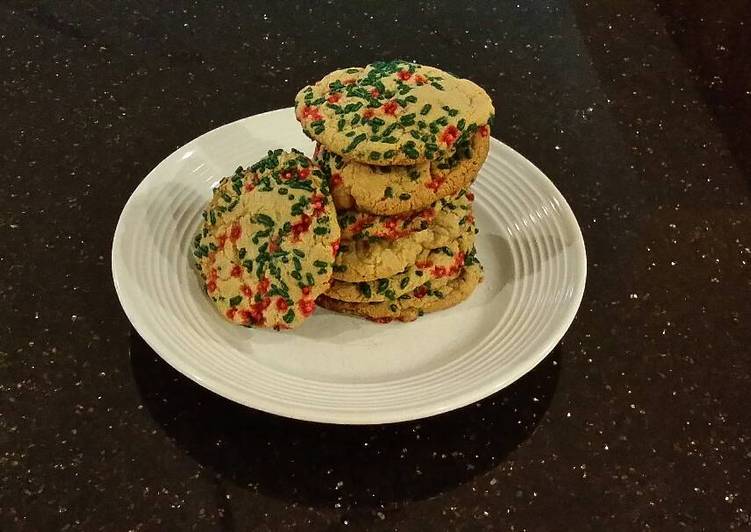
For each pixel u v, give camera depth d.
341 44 0.50
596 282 0.37
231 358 0.31
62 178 0.40
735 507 0.30
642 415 0.32
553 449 0.31
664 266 0.38
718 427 0.32
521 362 0.30
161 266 0.34
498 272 0.36
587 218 0.40
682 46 0.51
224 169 0.38
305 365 0.32
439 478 0.30
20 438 0.30
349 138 0.30
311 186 0.32
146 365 0.32
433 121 0.30
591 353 0.34
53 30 0.48
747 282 0.37
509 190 0.38
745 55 0.51
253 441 0.30
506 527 0.29
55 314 0.34
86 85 0.45
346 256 0.32
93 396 0.31
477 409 0.32
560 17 0.53
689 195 0.41
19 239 0.37
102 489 0.29
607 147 0.44
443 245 0.34
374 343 0.33
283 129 0.40
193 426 0.31
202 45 0.49
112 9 0.50
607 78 0.49
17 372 0.32
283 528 0.28
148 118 0.44
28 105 0.43
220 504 0.29
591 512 0.29
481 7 0.54
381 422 0.28
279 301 0.31
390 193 0.31
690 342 0.35
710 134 0.45
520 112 0.46
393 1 0.53
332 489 0.29
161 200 0.36
